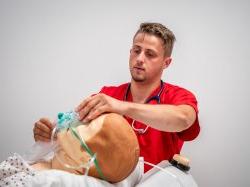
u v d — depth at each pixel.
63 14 1.78
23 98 1.77
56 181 0.65
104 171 0.72
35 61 1.78
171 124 0.96
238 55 1.68
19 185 0.64
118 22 1.76
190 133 1.20
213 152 1.67
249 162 1.66
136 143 0.76
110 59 1.76
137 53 1.26
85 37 1.77
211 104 1.69
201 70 1.70
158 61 1.26
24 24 1.78
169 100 1.30
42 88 1.77
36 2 1.79
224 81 1.68
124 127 0.74
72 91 1.77
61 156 0.76
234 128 1.67
